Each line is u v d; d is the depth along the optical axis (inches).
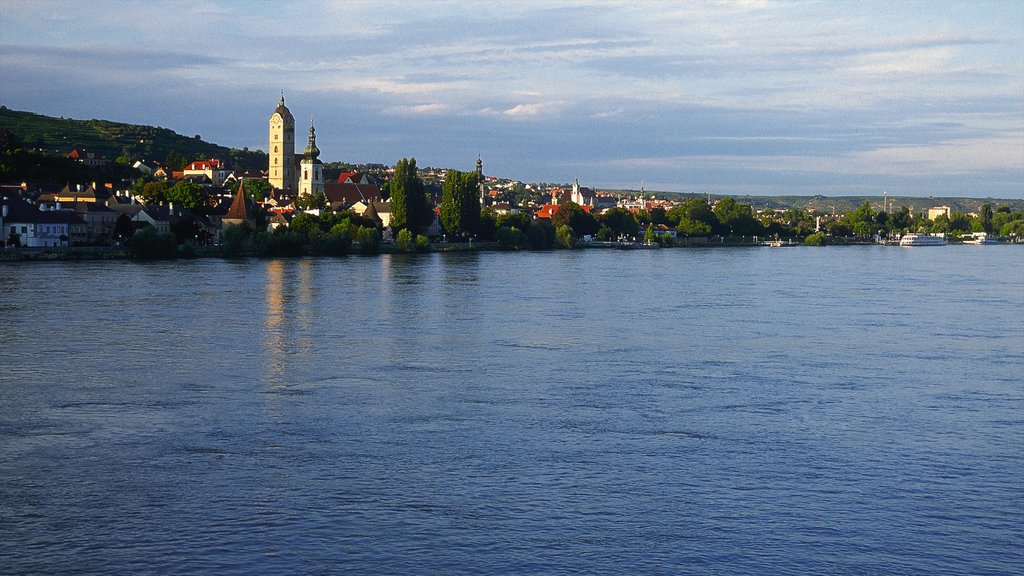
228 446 2837.1
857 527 2282.2
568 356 4323.3
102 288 6958.7
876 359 4288.9
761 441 2920.8
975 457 2783.0
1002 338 4940.9
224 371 3917.3
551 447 2847.0
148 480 2541.8
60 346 4448.8
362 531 2235.5
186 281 7613.2
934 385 3722.9
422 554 2124.8
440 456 2755.9
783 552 2151.8
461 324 5324.8
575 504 2401.6
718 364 4146.2
